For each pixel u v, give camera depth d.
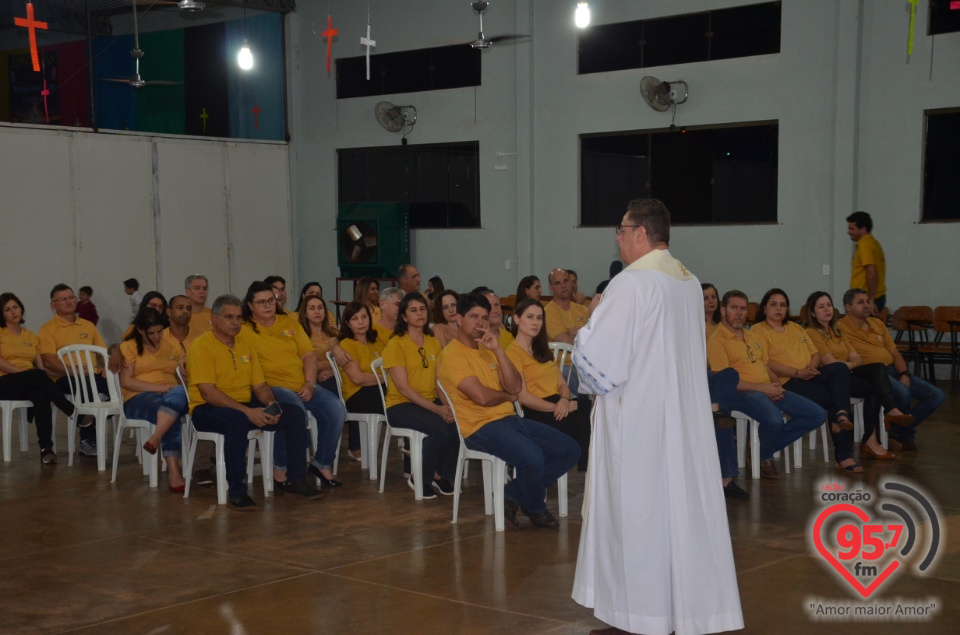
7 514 5.47
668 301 3.29
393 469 6.65
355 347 6.37
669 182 11.98
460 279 13.74
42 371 7.02
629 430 3.27
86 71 13.26
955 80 10.06
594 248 12.55
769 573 4.26
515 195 13.12
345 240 13.91
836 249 10.75
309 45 14.84
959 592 4.00
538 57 12.77
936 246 10.27
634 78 12.10
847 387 6.34
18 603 3.98
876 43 10.48
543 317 5.61
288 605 3.90
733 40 11.39
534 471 4.86
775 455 6.88
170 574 4.33
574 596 3.49
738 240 11.47
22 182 12.38
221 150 14.39
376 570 4.34
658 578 3.24
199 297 7.46
